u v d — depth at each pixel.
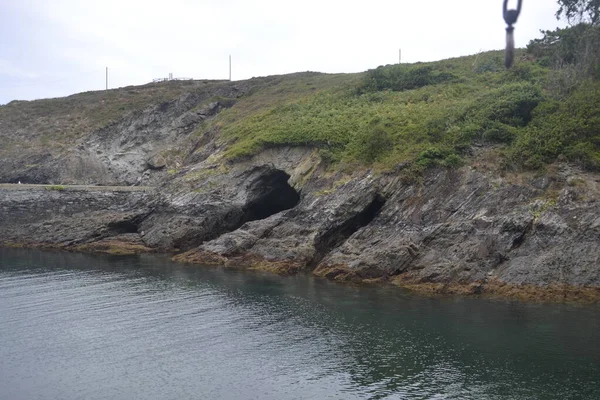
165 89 100.75
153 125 90.69
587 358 24.23
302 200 50.53
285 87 89.06
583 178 39.53
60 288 37.50
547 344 26.06
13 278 40.88
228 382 22.06
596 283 34.41
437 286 36.97
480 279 36.75
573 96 47.16
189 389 21.44
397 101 63.22
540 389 21.20
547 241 37.03
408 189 45.22
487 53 74.56
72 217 63.88
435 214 42.34
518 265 36.66
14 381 22.16
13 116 96.06
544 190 40.06
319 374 22.81
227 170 60.16
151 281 39.88
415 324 29.31
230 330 28.36
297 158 57.06
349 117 61.34
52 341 26.70
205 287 37.94
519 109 48.59
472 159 45.25
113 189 66.44
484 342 26.39
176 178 63.84
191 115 90.25
